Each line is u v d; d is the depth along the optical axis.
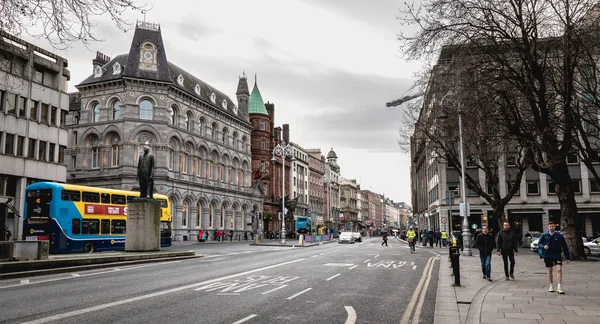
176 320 8.41
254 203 74.56
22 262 15.68
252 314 9.06
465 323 8.21
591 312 8.98
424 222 74.25
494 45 19.59
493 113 21.28
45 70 41.38
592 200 46.94
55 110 41.97
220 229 62.69
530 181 48.81
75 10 8.72
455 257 13.36
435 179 56.50
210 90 68.00
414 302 10.72
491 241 14.95
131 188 48.78
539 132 20.97
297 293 11.91
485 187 49.72
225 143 66.19
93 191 28.48
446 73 20.75
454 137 30.91
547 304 9.95
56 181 41.38
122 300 10.52
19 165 37.69
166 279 14.72
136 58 51.81
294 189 98.75
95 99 52.16
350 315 9.12
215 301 10.51
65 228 26.22
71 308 9.48
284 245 46.41
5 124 36.72
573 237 22.94
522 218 48.91
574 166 47.94
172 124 53.59
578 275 15.94
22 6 8.66
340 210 146.12
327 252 32.50
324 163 126.50
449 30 18.53
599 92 18.84
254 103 82.44
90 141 52.19
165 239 36.69
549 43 19.48
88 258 18.61
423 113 36.06
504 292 11.88
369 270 18.39
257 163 79.88
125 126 49.75
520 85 19.81
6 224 36.69
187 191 54.88
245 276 15.76
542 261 23.02
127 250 23.83
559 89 20.28
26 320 8.28
